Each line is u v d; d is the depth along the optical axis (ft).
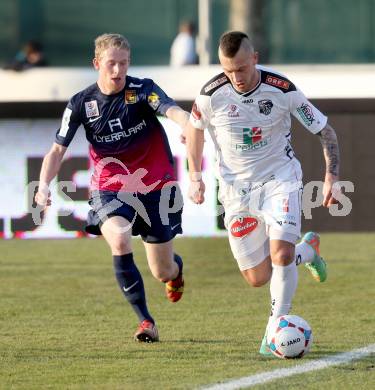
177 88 156.66
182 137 77.15
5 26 232.53
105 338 78.95
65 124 78.18
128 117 77.15
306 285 105.60
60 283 109.19
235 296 99.66
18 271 117.91
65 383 63.87
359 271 114.21
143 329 76.48
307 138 140.67
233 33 69.67
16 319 88.33
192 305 94.73
